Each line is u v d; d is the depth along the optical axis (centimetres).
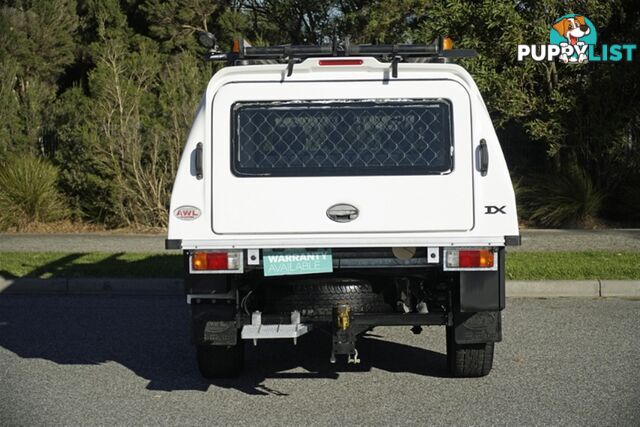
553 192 1645
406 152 636
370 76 639
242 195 634
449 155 634
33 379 754
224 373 734
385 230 633
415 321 651
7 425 623
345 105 639
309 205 634
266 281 672
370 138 638
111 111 1692
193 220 635
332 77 639
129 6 2456
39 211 1731
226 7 2386
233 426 620
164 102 1731
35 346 881
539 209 1647
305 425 621
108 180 1691
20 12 2389
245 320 661
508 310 1029
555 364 782
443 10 1655
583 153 1691
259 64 661
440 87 636
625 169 1689
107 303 1109
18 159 1791
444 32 1653
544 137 1681
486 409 652
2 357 836
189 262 632
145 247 1438
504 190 629
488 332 650
